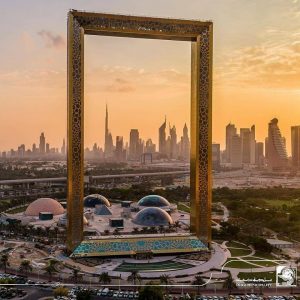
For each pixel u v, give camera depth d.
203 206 159.00
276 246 172.38
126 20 150.88
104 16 148.75
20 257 154.75
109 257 149.75
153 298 109.31
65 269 138.75
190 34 156.12
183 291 122.12
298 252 164.62
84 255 147.25
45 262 147.88
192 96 161.75
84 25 147.25
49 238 182.50
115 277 131.00
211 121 158.12
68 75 145.75
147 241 154.25
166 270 139.00
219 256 155.75
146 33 152.75
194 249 156.00
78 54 146.50
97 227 199.25
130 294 117.88
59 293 114.25
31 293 119.50
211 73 157.75
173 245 155.00
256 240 167.88
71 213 148.62
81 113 146.88
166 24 154.38
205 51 157.38
